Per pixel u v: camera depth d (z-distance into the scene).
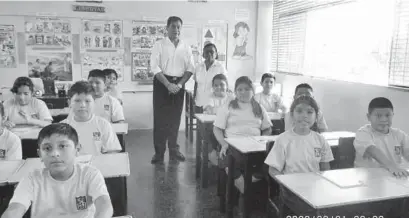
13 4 4.60
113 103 3.00
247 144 2.17
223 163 2.47
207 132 2.91
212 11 5.25
